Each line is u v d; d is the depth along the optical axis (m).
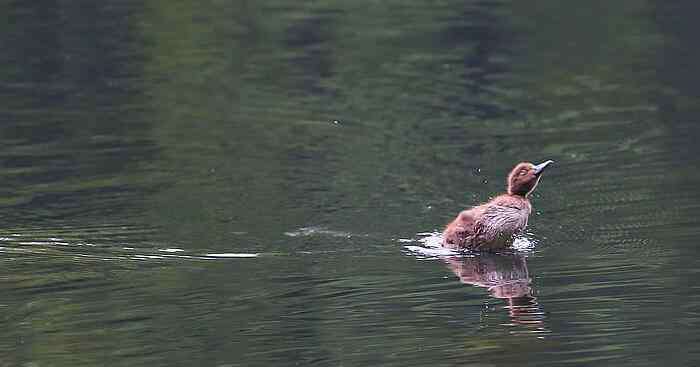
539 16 28.97
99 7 29.56
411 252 14.12
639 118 20.75
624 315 11.84
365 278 13.12
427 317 11.91
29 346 11.34
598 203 16.03
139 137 19.88
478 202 16.22
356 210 15.84
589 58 25.25
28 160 18.50
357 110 21.67
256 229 15.01
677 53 25.38
